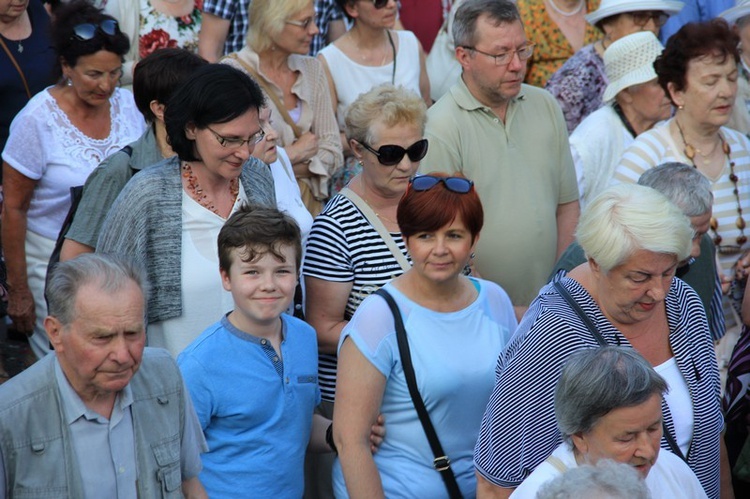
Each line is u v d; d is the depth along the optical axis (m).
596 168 21.83
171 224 15.09
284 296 13.83
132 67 23.69
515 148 19.34
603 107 22.53
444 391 13.23
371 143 16.02
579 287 12.80
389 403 13.45
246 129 14.93
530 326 12.43
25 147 18.91
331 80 24.16
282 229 13.77
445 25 27.81
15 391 10.97
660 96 21.73
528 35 27.45
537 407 12.07
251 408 13.75
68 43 18.23
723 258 19.61
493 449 12.23
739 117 24.25
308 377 14.45
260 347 13.98
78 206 16.25
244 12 24.64
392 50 24.95
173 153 16.52
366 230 16.14
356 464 13.01
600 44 25.47
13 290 19.50
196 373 13.58
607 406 10.70
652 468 11.70
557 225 20.22
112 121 19.80
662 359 12.95
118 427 11.42
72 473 11.07
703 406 12.98
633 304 12.27
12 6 21.20
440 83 27.69
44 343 19.81
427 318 13.45
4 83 21.59
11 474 10.88
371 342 13.22
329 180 23.77
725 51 18.92
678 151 19.56
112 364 10.76
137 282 11.12
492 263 19.14
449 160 18.98
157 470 11.64
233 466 13.76
